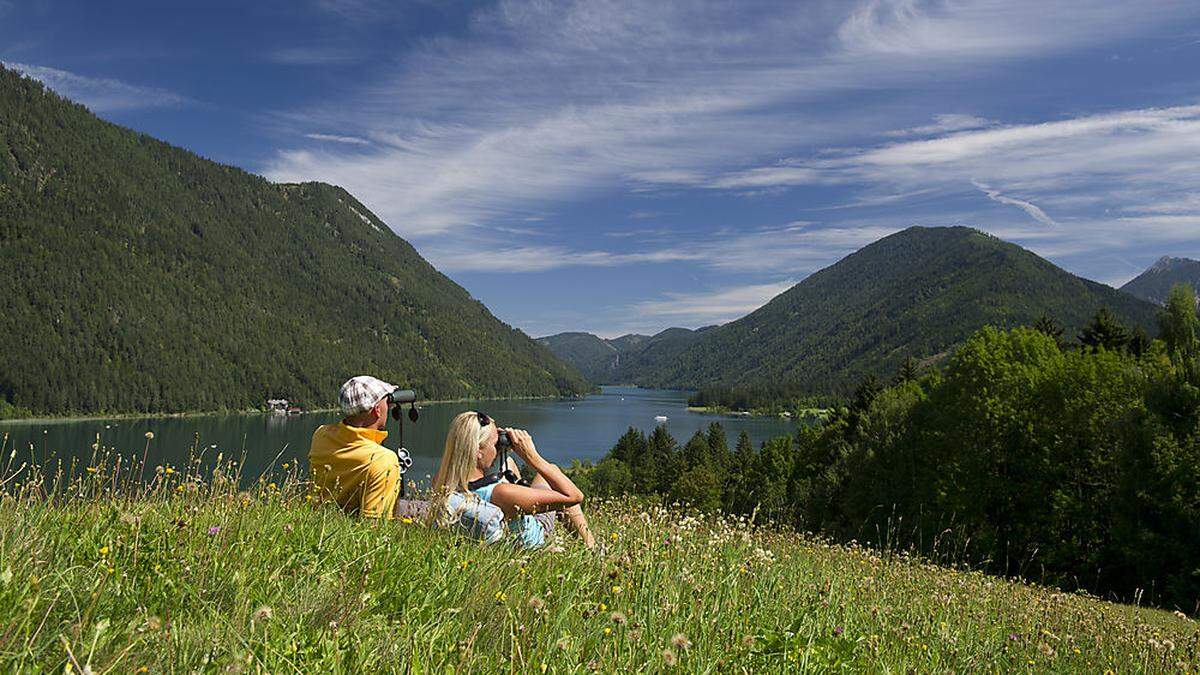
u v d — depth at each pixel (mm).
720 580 4066
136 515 3311
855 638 3584
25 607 2145
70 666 1837
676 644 2553
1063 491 28906
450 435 4816
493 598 3150
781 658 2979
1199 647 5301
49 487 3756
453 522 4328
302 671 2186
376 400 5012
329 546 3637
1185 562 23578
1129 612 8406
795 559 6539
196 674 2068
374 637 2531
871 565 7363
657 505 6734
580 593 3395
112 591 2572
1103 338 51438
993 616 5688
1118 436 27688
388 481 4871
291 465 5277
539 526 4840
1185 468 24094
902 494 34188
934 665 3684
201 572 2838
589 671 2480
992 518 31266
